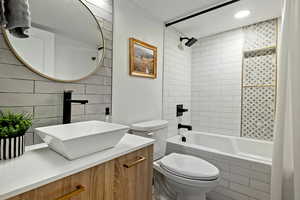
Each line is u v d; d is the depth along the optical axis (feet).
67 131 3.14
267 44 6.91
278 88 3.97
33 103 3.22
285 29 3.87
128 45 5.38
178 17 6.70
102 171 2.32
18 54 2.98
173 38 7.73
